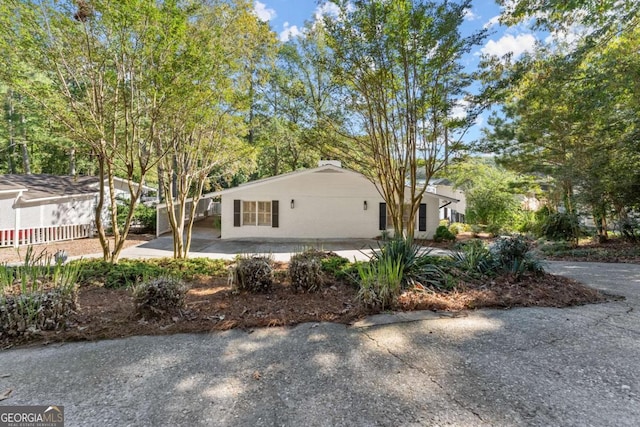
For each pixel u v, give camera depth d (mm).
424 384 2305
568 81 8070
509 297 4148
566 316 3633
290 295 4316
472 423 1890
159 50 5203
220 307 3887
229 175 14898
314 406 2074
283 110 14562
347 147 7777
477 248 5582
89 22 4980
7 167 21906
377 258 4961
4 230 11305
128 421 1942
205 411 2031
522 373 2438
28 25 4754
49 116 5562
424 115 6242
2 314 3029
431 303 3916
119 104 5715
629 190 8805
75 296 3590
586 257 8539
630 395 2146
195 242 12797
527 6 7086
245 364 2623
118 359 2705
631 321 3496
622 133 8828
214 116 7043
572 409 2004
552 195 13352
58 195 13039
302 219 14008
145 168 6223
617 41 7734
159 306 3545
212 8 6602
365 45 5867
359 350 2850
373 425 1887
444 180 20281
